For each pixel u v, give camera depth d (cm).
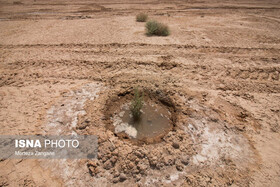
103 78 443
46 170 256
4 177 249
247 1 1405
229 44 630
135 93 361
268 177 247
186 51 579
